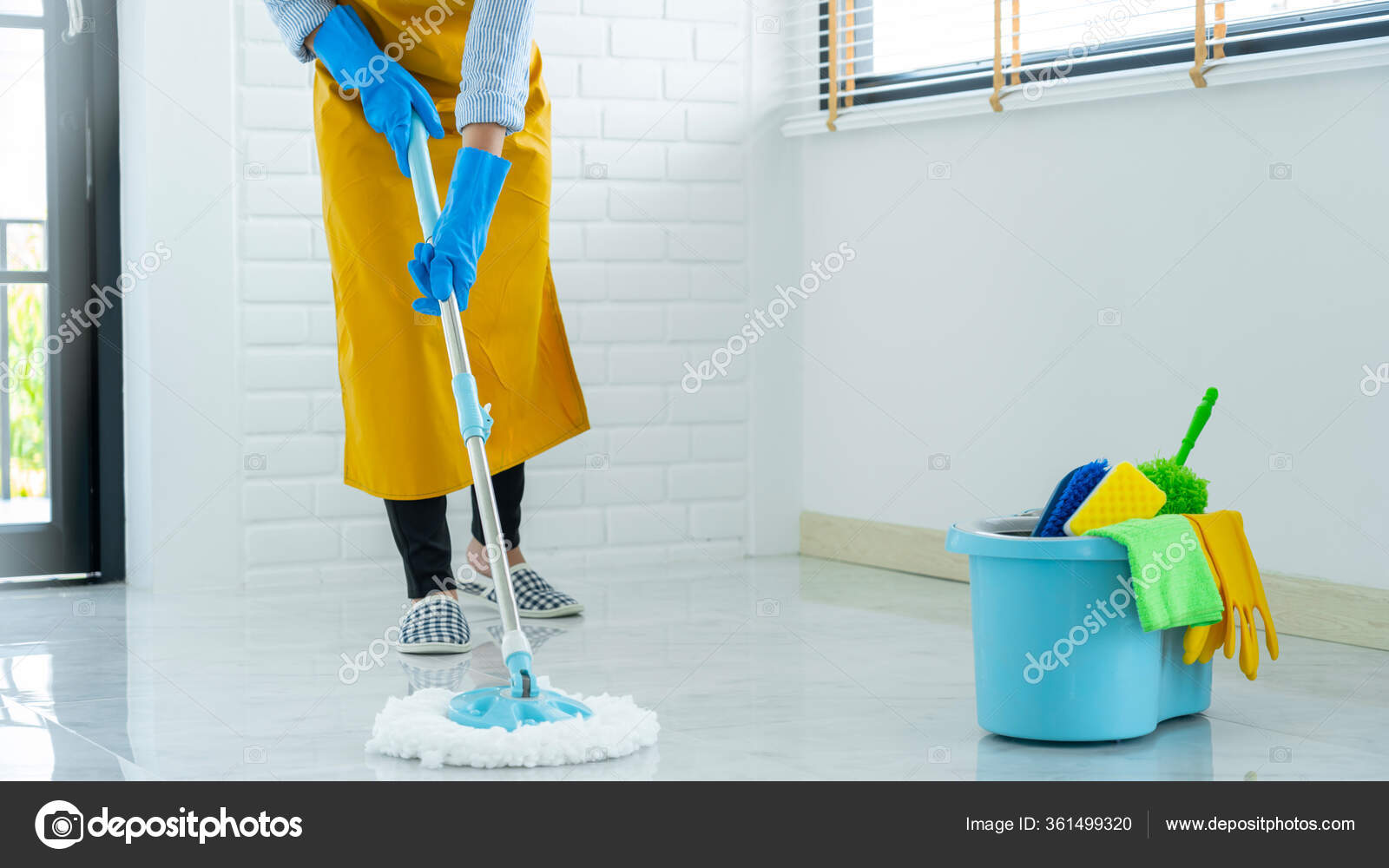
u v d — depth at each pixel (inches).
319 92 79.1
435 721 57.9
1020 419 101.1
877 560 114.0
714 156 117.5
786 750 58.5
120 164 106.0
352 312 79.0
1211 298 87.7
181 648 81.0
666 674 73.9
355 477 81.8
